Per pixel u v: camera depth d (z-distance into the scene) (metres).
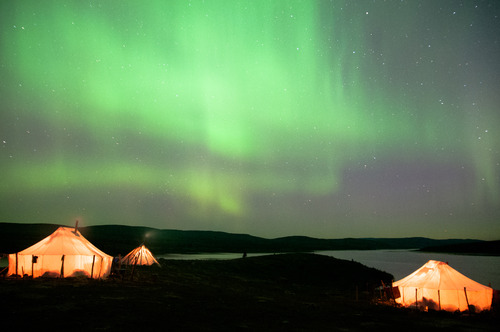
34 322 9.70
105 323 10.02
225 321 11.50
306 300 18.88
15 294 13.59
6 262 35.38
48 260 20.31
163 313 11.87
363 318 13.80
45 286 16.06
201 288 19.98
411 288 18.88
